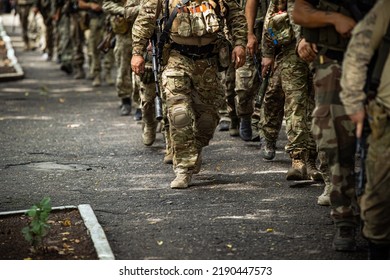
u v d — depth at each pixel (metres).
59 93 24.00
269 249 8.91
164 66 11.45
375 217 7.82
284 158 13.70
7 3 61.50
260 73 13.17
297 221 9.94
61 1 28.08
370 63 7.70
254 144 14.96
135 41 11.48
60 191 11.80
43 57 35.81
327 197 10.58
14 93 24.11
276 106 12.77
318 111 8.55
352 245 8.73
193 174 12.62
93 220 9.77
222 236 9.38
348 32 8.15
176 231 9.61
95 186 12.05
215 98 11.62
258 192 11.40
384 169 7.66
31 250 8.91
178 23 11.16
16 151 14.95
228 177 12.37
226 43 11.46
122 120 18.52
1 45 39.66
